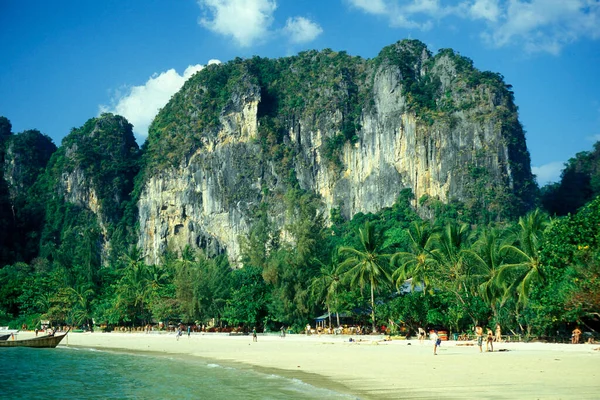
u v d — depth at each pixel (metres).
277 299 91.88
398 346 61.25
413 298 70.56
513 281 63.75
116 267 181.62
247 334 92.31
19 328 128.50
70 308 125.69
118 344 85.12
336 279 86.94
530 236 62.50
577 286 50.38
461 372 37.03
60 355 69.06
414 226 79.62
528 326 62.25
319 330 85.62
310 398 31.22
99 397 35.62
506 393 29.16
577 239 49.53
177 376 44.22
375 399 29.77
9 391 39.53
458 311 67.25
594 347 51.22
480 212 192.50
